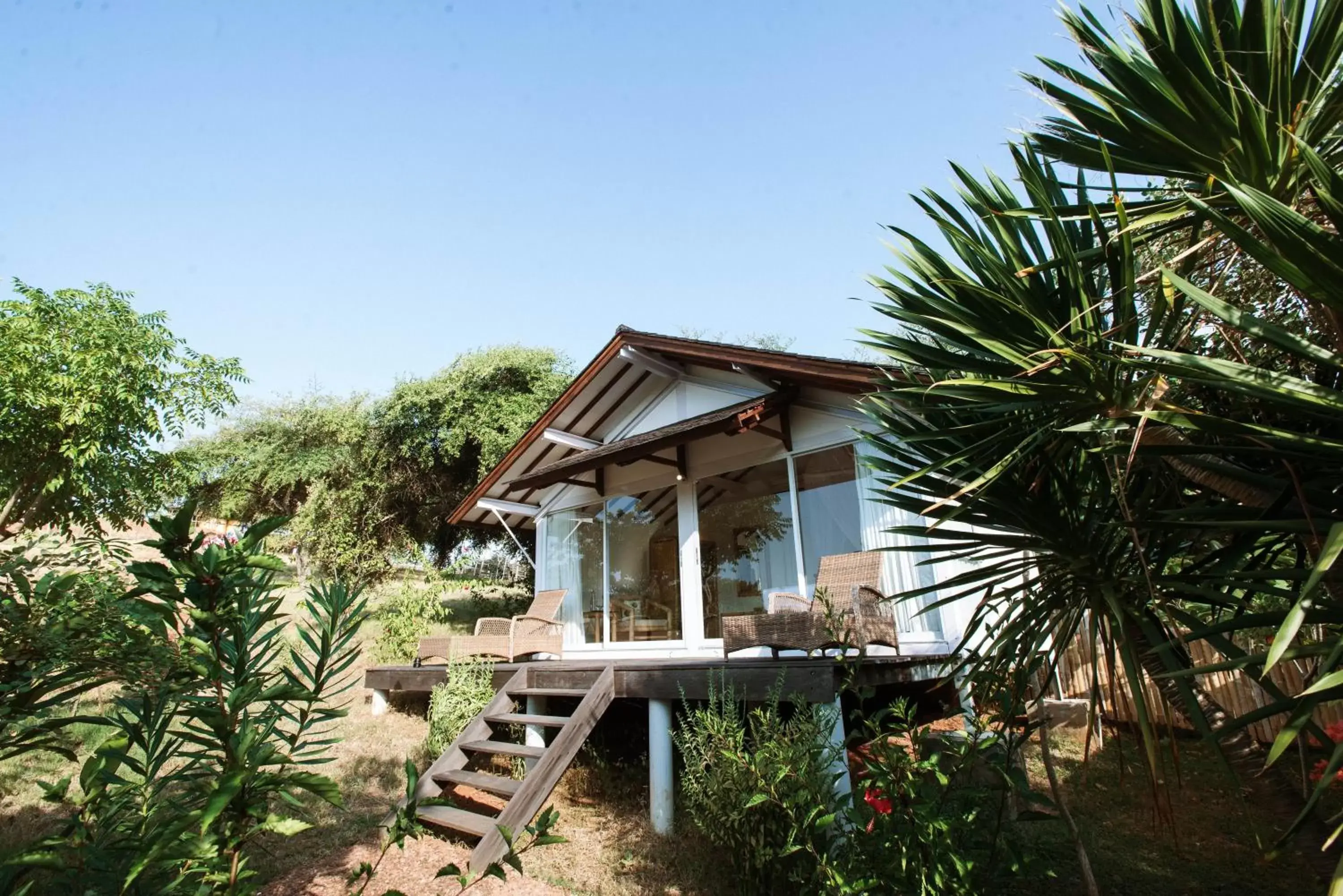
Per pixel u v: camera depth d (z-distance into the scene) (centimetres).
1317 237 214
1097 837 495
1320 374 316
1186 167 291
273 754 141
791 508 799
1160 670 315
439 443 1742
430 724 716
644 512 976
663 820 548
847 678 423
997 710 352
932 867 304
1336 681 182
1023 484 330
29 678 176
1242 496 283
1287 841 206
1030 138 334
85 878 151
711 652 838
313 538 1662
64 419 693
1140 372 295
